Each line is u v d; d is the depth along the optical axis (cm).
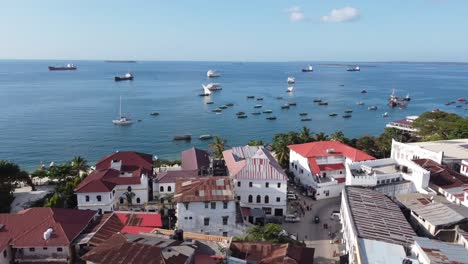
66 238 6331
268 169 9000
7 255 6147
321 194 9819
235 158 10481
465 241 6238
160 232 6338
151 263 4553
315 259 6938
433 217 7025
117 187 9038
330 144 11069
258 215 8438
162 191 9525
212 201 7469
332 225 8356
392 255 5666
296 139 12888
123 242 5041
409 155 11162
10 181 9669
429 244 5778
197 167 10475
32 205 8875
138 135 19000
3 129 19388
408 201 7862
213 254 5344
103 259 4675
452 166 10269
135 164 10256
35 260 6219
